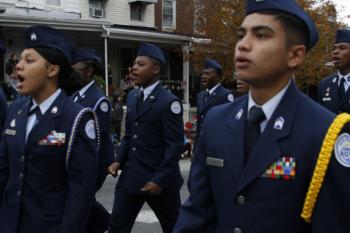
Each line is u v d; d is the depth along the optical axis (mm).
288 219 1727
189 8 21781
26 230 2682
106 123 4859
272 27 1744
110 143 4895
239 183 1814
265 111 1844
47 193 2701
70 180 2746
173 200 4418
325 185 1677
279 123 1787
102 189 7988
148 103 4395
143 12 20734
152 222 6055
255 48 1753
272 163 1755
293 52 1793
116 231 4441
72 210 2674
